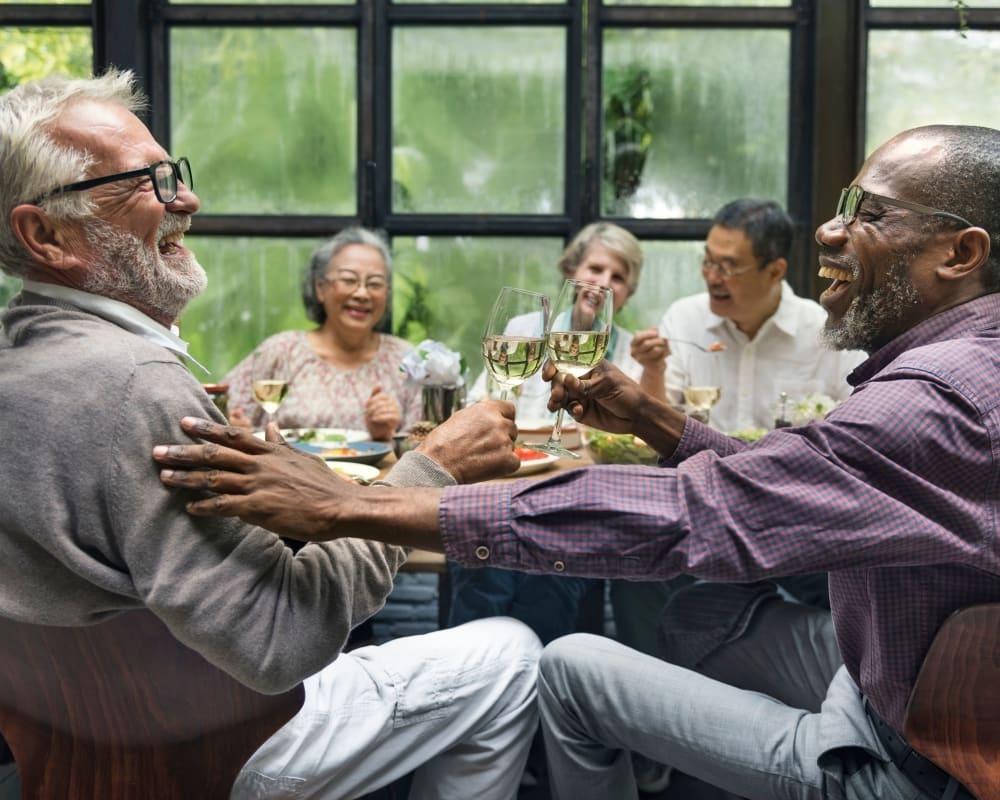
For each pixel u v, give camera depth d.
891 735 1.25
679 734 1.41
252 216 3.43
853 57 3.32
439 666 1.43
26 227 1.11
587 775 1.54
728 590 1.76
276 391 2.49
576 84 3.39
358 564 1.15
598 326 1.59
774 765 1.33
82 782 1.13
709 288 2.94
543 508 1.09
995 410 1.09
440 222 3.44
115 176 1.13
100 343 1.06
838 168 3.37
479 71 3.41
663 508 1.08
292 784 1.29
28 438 1.02
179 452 1.02
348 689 1.35
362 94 3.39
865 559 1.06
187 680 1.12
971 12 3.29
